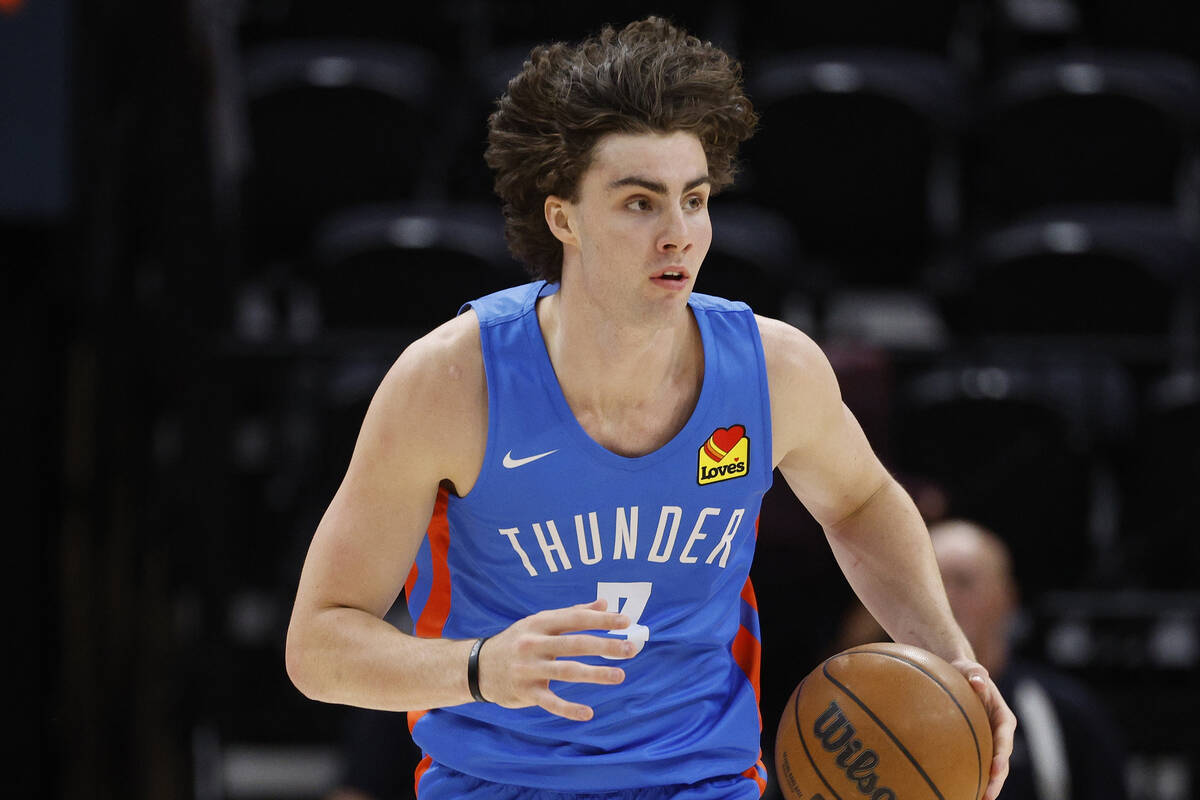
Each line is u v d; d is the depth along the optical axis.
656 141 7.73
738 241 21.22
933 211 25.44
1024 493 19.06
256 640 18.34
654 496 8.24
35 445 14.72
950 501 19.06
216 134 20.19
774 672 16.81
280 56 25.61
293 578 18.16
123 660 15.93
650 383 8.21
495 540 8.34
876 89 23.84
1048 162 24.52
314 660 8.00
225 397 18.44
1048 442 19.03
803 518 15.88
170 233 18.00
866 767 8.12
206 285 19.06
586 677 7.18
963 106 25.55
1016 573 19.14
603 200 7.77
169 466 17.94
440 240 20.80
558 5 26.25
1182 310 22.31
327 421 18.39
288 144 23.45
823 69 24.34
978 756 8.19
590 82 7.77
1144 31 27.75
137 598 16.30
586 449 8.14
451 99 26.11
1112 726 15.76
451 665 7.56
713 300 8.59
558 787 8.46
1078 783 14.70
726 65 8.04
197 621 17.73
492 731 8.59
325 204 23.69
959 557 14.69
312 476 18.61
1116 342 19.62
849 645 15.27
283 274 23.34
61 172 14.16
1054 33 28.81
